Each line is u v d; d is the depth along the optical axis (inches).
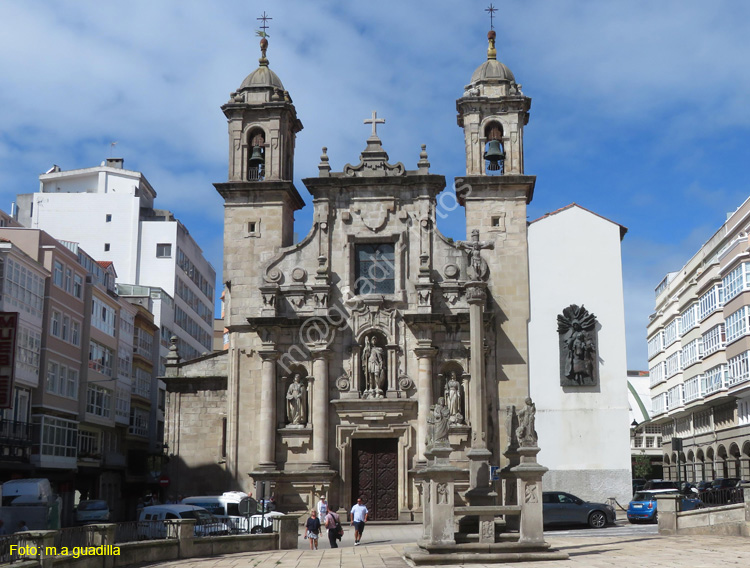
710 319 2928.2
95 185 3518.7
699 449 3211.1
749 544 1155.3
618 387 1904.5
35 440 2112.5
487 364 1903.3
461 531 1128.2
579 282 1946.4
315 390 1889.8
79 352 2402.8
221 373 2034.9
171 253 3358.8
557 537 1384.1
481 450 1181.1
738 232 2792.8
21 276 2052.2
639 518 1743.4
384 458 1900.8
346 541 1608.0
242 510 1596.9
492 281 1946.4
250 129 2037.4
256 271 1979.6
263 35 2119.8
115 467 2687.0
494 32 2089.1
